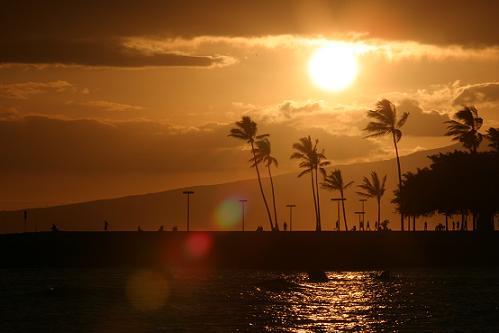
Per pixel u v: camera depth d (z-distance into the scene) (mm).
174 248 155875
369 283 114562
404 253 157625
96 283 114750
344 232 164250
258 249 156250
